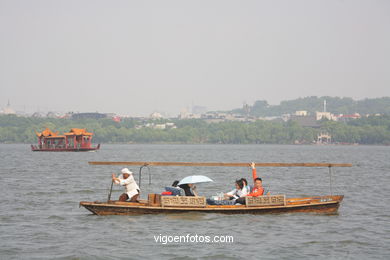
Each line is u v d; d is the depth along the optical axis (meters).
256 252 29.48
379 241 32.09
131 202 40.12
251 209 39.75
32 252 29.31
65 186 63.75
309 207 41.12
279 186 66.81
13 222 37.62
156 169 102.94
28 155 192.50
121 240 32.06
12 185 64.75
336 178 80.12
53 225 36.47
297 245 30.98
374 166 118.81
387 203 48.78
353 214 41.53
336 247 30.59
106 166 112.94
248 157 188.88
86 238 32.59
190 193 41.25
